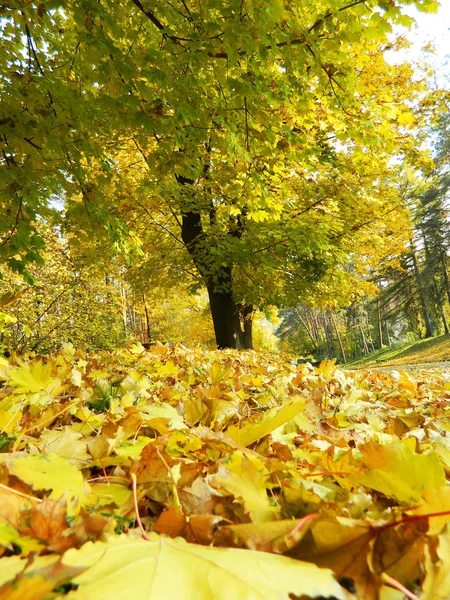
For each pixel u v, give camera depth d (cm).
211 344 2117
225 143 395
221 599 31
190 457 87
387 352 3541
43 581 26
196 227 1130
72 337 1132
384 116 470
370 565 39
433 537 40
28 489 55
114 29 326
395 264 1709
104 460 78
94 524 44
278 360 472
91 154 411
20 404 110
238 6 290
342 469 78
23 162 387
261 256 988
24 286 976
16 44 436
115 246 499
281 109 525
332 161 888
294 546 43
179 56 350
